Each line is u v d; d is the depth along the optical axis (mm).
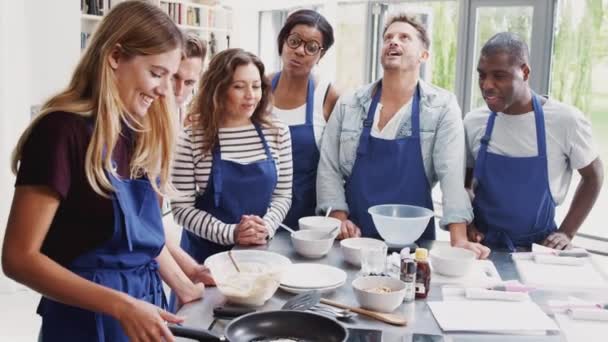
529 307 1765
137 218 1638
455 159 2424
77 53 4371
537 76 4238
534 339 1580
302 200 2781
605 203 3896
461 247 2232
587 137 2348
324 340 1473
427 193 2518
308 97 2801
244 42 8242
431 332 1604
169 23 1535
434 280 1989
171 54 1532
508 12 4395
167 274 1827
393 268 2041
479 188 2477
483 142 2443
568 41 4082
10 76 4121
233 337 1450
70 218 1525
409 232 2283
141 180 1663
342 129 2590
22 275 1420
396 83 2498
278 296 1832
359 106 2580
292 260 2180
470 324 1635
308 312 1518
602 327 1660
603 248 3818
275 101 2830
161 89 1555
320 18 2750
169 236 2025
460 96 4801
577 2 3992
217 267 1858
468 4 4648
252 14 8164
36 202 1434
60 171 1443
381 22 5816
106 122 1499
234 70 2389
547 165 2359
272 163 2486
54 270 1428
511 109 2381
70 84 1546
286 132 2566
